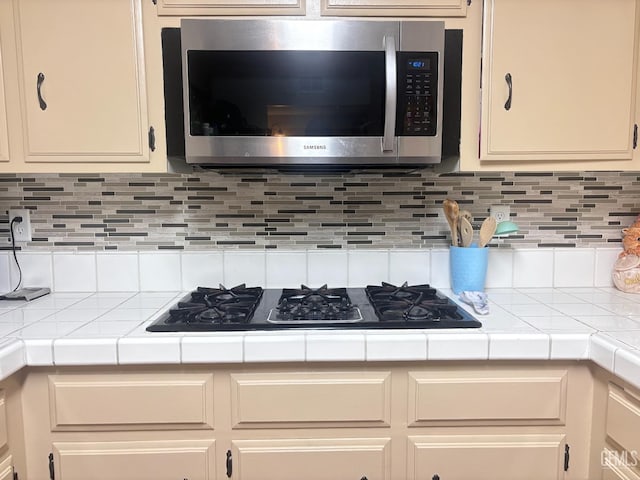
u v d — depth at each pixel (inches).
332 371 40.4
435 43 45.9
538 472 41.3
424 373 40.7
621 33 46.9
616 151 47.8
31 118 46.6
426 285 58.1
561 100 47.2
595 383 40.6
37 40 45.9
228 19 46.3
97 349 38.5
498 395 40.6
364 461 41.0
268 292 57.4
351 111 46.3
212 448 40.8
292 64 45.7
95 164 47.6
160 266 58.9
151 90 47.1
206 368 40.2
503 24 46.3
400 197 59.4
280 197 59.1
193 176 58.5
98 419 39.8
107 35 46.2
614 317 45.5
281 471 40.9
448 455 41.1
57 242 58.7
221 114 46.1
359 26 45.3
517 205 59.7
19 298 53.9
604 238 60.4
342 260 59.6
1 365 35.5
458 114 48.2
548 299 53.7
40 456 40.1
